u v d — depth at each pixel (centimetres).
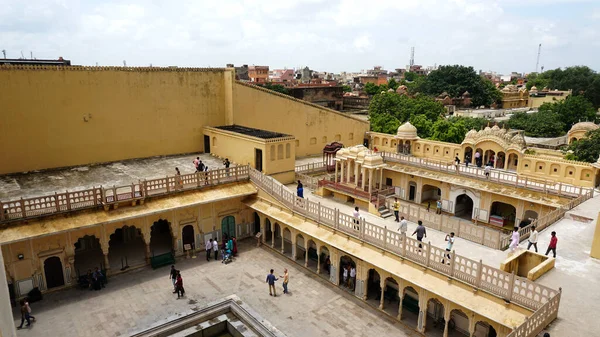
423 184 3403
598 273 1592
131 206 2177
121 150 2928
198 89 3212
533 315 1199
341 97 7256
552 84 12088
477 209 3045
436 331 1727
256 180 2586
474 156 3466
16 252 1870
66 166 2720
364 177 2539
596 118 7650
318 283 2114
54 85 2589
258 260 2369
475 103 9175
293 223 2259
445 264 1619
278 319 1795
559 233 2008
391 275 1789
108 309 1852
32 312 1819
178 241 2372
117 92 2834
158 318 1783
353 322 1786
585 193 2506
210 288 2050
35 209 1909
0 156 2488
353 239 1992
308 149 3791
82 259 2303
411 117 5012
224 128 3184
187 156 3177
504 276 1434
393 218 2362
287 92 6538
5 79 2428
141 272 2212
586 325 1268
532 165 3095
